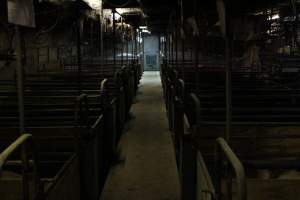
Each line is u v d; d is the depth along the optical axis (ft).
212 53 29.14
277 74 20.01
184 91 12.09
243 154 9.22
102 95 13.44
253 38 19.24
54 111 12.52
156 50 67.31
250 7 15.58
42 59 25.55
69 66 28.25
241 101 13.66
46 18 20.13
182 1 14.40
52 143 10.09
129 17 29.89
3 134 10.30
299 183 8.18
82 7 16.83
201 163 7.43
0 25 17.29
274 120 11.74
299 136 9.15
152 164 15.14
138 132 20.54
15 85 17.52
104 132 14.01
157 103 30.66
